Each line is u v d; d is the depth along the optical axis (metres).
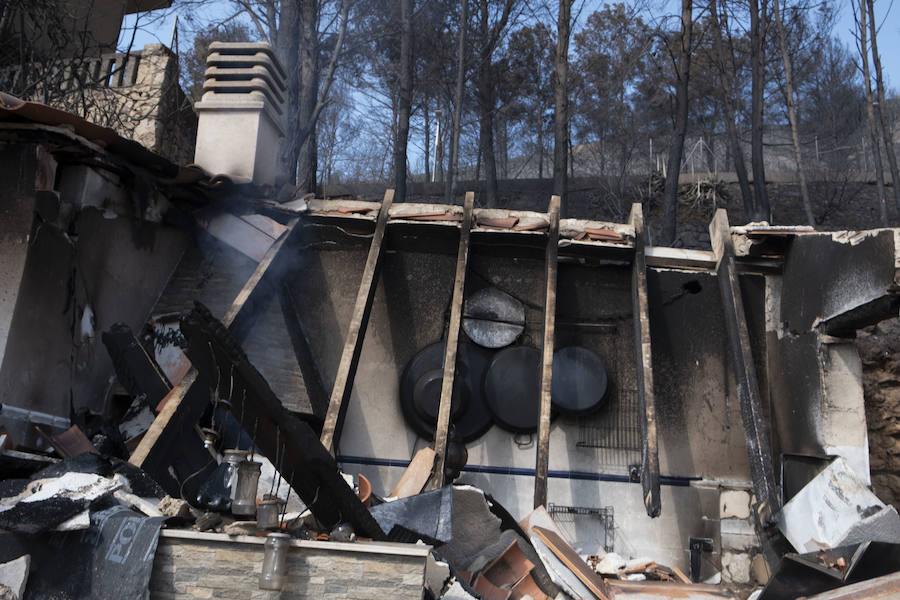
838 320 8.41
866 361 10.25
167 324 9.38
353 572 4.52
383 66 23.56
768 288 10.06
